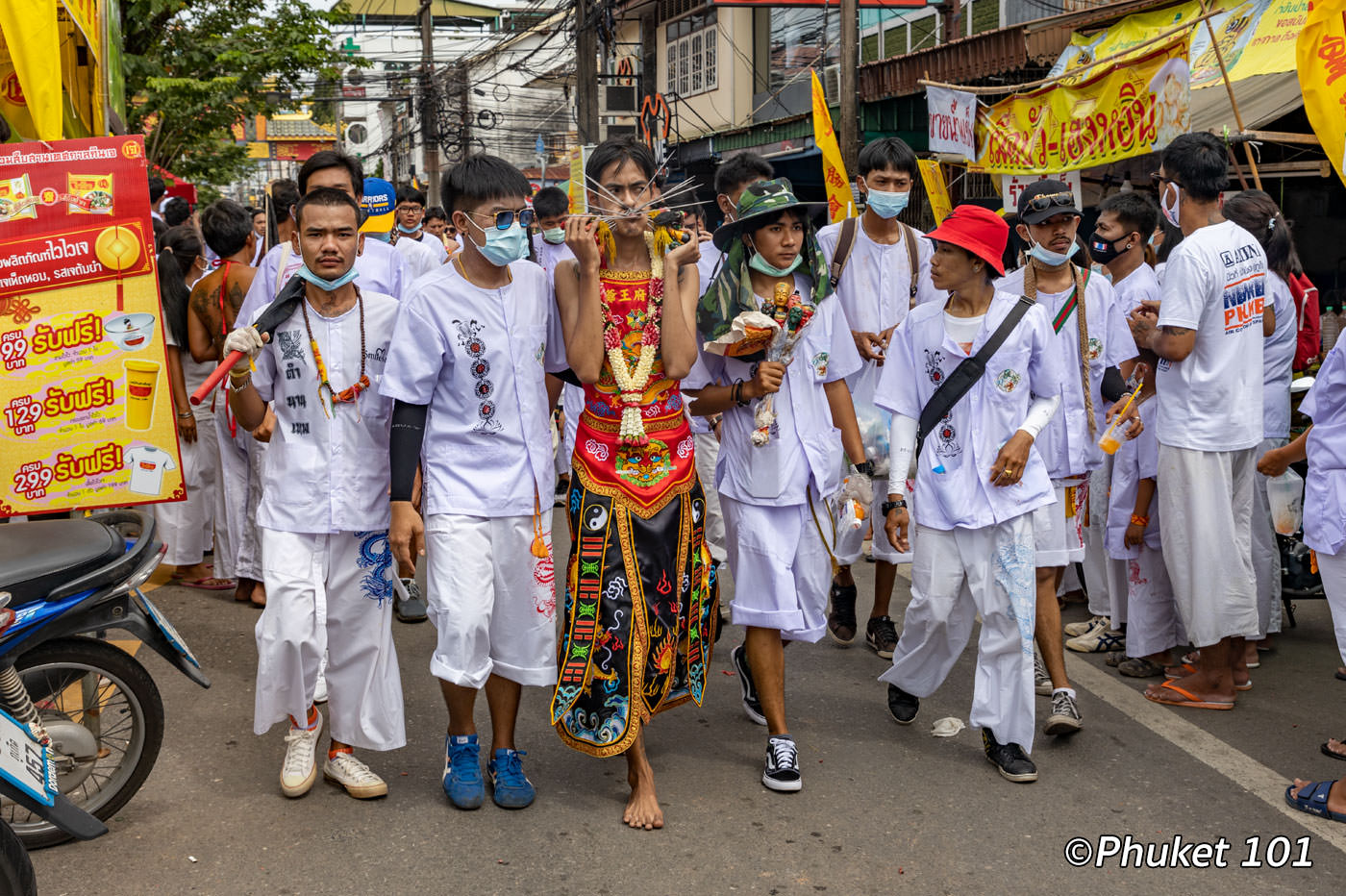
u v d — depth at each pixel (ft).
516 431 11.66
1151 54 25.96
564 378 12.41
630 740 11.49
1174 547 14.65
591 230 11.30
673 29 73.82
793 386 12.64
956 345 12.85
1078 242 17.71
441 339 11.38
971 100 31.04
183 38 56.75
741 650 14.37
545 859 10.86
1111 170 34.91
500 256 11.22
